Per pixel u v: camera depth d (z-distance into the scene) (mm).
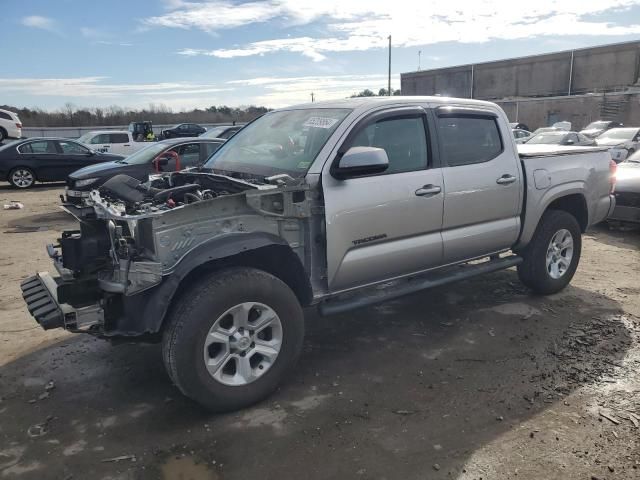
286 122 4461
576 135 19844
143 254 3232
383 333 4645
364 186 3857
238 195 3391
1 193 14984
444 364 4051
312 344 4445
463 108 4621
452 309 5188
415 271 4383
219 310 3242
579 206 5727
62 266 3795
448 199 4340
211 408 3316
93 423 3295
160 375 3906
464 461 2912
